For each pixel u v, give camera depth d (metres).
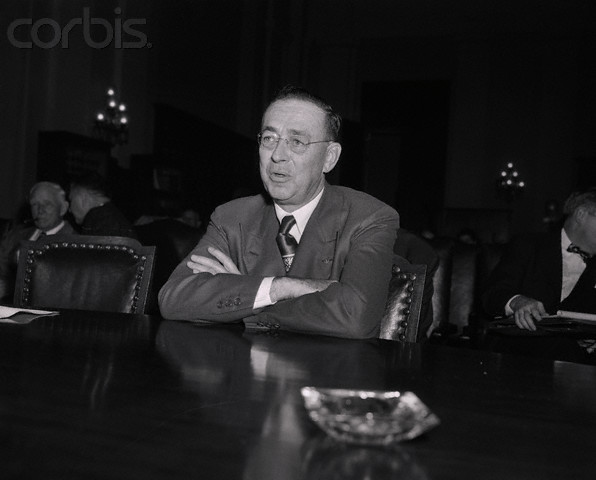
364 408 0.79
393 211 2.03
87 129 10.41
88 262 2.40
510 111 15.91
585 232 3.16
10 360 1.16
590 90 15.33
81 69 10.23
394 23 16.53
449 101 17.23
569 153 15.41
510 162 15.81
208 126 13.02
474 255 3.91
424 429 0.74
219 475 0.64
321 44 16.94
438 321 3.43
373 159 20.14
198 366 1.18
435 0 16.03
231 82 14.53
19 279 2.42
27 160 9.66
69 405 0.88
